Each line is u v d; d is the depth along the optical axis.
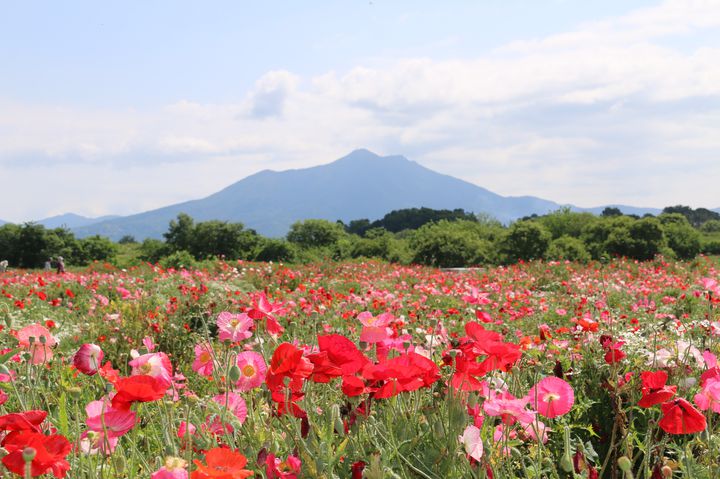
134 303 7.39
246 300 8.08
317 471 1.75
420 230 44.06
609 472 2.84
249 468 1.92
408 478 1.90
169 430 2.20
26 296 9.80
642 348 3.99
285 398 1.87
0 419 1.53
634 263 20.66
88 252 60.03
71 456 2.06
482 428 2.06
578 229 46.72
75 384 3.38
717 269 18.83
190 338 5.96
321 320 6.21
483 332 2.05
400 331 4.24
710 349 3.61
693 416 1.88
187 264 22.14
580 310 7.43
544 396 1.92
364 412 2.03
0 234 57.97
